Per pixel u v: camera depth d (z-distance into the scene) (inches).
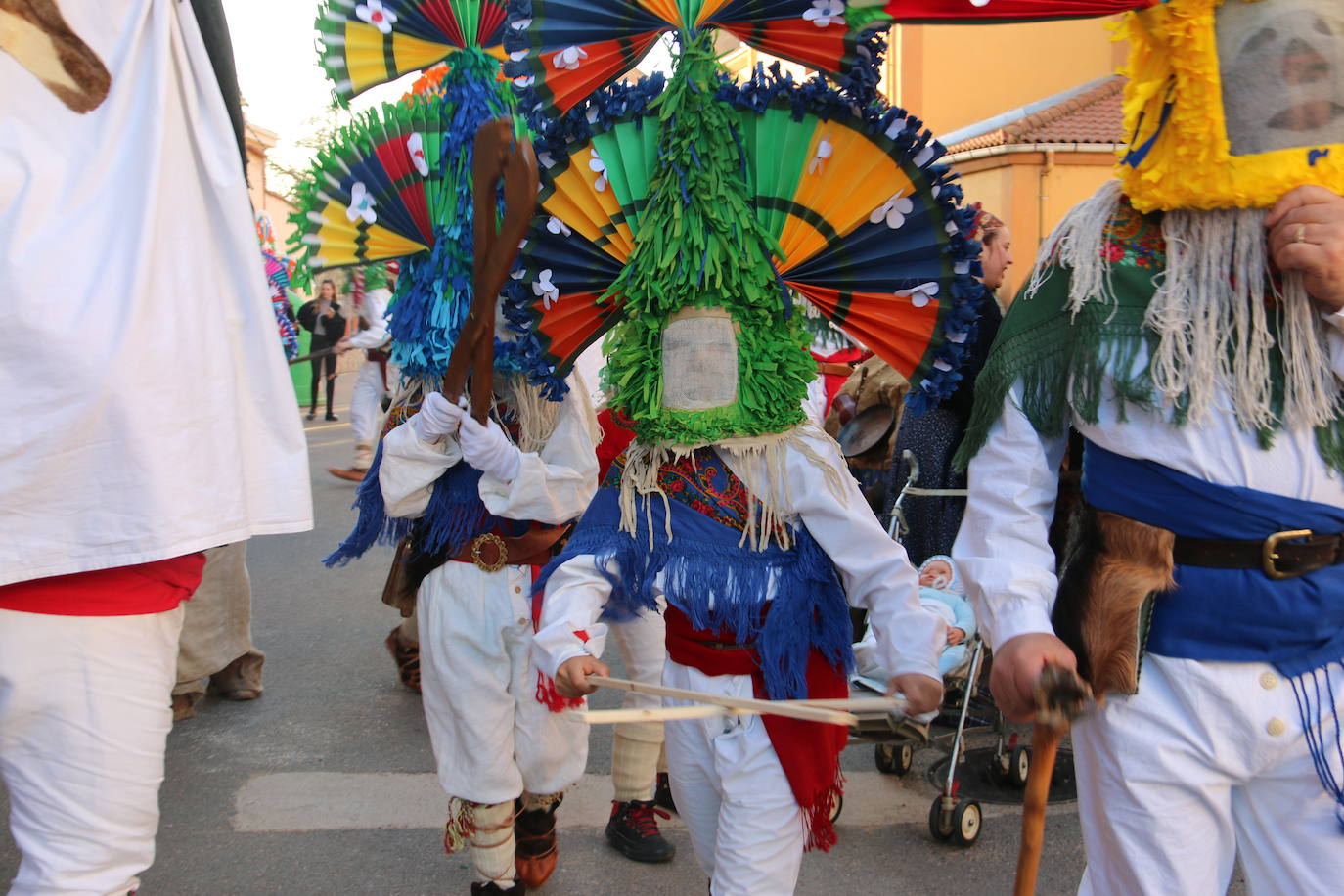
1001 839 157.2
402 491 126.5
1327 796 79.3
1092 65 682.2
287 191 144.9
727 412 97.3
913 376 102.7
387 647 215.3
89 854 95.8
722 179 96.6
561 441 129.0
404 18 129.7
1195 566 80.0
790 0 94.2
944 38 690.8
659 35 98.8
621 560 99.5
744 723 97.1
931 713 91.2
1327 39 75.4
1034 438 86.1
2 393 90.9
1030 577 83.7
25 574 91.3
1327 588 78.5
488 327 119.6
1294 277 78.0
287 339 219.9
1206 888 81.2
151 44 98.9
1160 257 81.8
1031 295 87.3
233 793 169.5
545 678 127.9
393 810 165.2
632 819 151.6
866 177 96.9
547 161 102.0
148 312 95.2
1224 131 76.9
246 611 205.2
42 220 93.4
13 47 94.1
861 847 154.6
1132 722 81.5
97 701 95.4
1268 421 78.1
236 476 101.2
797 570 97.5
